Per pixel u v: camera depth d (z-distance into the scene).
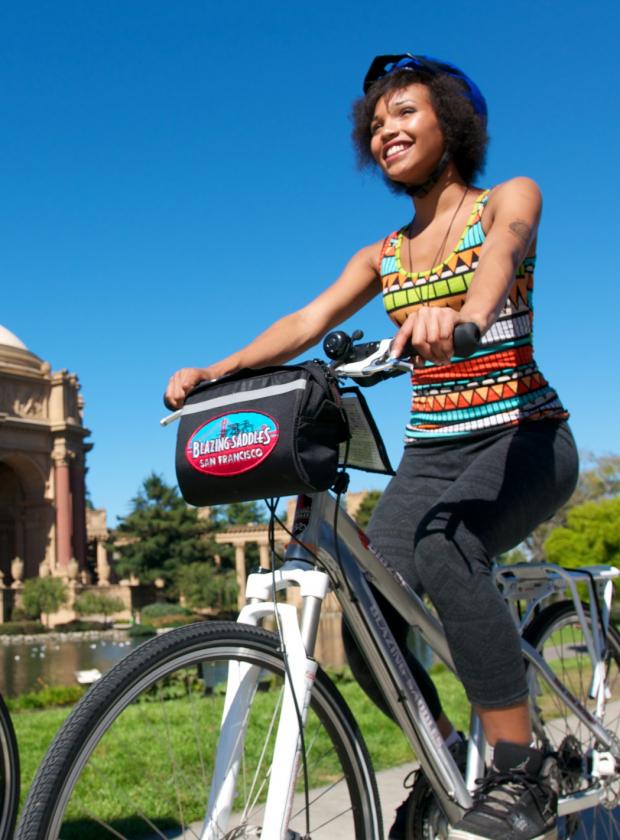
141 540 79.56
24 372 76.88
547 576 3.28
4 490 82.88
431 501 2.85
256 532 83.81
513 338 2.71
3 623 66.44
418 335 1.98
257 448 2.02
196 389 2.24
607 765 3.11
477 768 2.74
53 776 1.85
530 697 3.08
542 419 2.74
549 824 2.47
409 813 2.86
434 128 2.83
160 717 3.95
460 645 2.48
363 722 7.23
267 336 3.00
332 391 2.06
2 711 2.80
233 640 2.17
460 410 2.80
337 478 2.26
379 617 2.48
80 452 79.88
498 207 2.64
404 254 2.95
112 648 55.03
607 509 34.78
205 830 2.09
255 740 2.29
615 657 3.63
